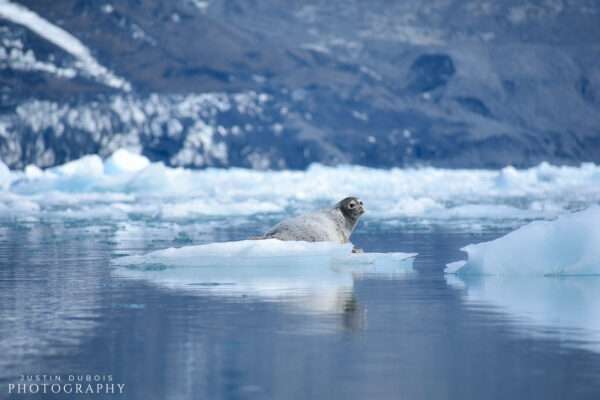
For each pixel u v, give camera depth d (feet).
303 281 90.07
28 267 105.60
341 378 48.65
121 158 411.54
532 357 53.11
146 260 107.14
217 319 66.64
